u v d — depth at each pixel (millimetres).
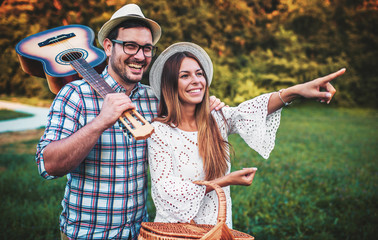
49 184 4250
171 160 1726
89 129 1401
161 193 1617
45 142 1518
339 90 12742
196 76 1768
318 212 3820
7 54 10516
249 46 12328
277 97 1752
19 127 7605
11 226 3205
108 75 1822
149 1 9578
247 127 1816
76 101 1671
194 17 10547
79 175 1693
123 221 1729
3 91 11203
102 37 1832
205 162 1760
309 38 13039
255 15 12469
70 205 1713
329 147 6891
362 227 3416
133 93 1865
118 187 1707
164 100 1839
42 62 1923
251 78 11484
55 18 9414
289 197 4137
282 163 5559
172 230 1407
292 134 7977
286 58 12164
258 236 3236
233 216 3557
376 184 4660
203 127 1795
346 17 13258
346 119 10469
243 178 1617
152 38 1973
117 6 9289
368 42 13320
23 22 9812
